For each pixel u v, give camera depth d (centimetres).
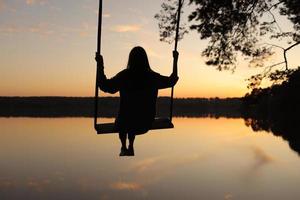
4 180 3288
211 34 1189
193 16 1183
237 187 2991
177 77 499
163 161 4725
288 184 3038
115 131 503
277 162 4312
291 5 1166
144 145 6912
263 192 2753
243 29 1213
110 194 2778
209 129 10925
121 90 482
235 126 11519
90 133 9744
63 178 3397
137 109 480
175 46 564
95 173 3709
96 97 525
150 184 3180
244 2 1170
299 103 1327
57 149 5872
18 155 5100
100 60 517
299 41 1245
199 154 5391
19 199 2589
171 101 559
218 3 1147
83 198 2645
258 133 7806
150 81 482
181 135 9106
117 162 4509
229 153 5422
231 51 1234
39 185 3088
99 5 522
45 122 15738
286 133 7256
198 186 3052
